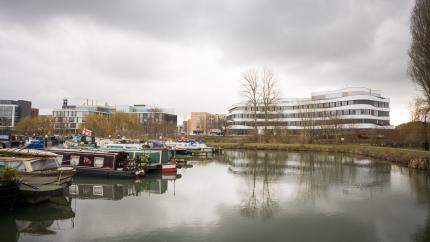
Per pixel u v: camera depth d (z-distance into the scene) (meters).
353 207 19.39
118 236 14.02
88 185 24.95
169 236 14.10
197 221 16.30
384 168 37.34
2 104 142.62
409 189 24.73
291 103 114.75
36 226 15.20
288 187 25.44
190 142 59.91
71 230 14.70
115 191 23.22
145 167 29.83
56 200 19.64
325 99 108.62
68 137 74.19
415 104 50.12
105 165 27.27
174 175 30.66
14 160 18.28
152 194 22.38
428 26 30.69
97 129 84.50
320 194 22.91
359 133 79.31
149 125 106.50
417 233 14.98
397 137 67.56
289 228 15.50
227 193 22.98
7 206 15.71
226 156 53.59
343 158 50.00
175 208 18.66
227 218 16.91
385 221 16.73
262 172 33.84
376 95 108.44
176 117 160.38
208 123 160.62
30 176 17.81
